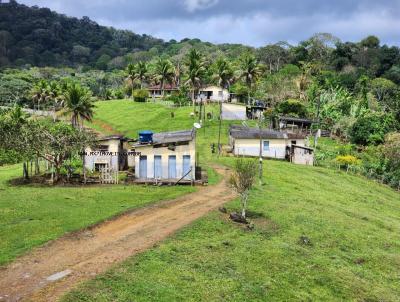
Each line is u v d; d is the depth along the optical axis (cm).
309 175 5797
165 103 11919
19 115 8062
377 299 2548
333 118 10200
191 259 2569
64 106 8850
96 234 2867
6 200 3619
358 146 8844
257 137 6850
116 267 2323
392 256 3177
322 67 15975
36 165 5097
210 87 11581
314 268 2752
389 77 15925
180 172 4794
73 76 19700
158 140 4969
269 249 2862
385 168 7194
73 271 2261
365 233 3591
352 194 5259
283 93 11731
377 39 18138
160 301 2069
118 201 3731
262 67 12938
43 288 2061
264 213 3600
